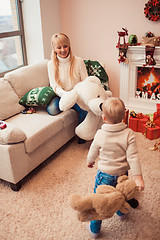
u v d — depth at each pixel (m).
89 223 1.78
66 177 2.28
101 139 1.52
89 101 2.34
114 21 3.35
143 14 3.12
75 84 2.70
